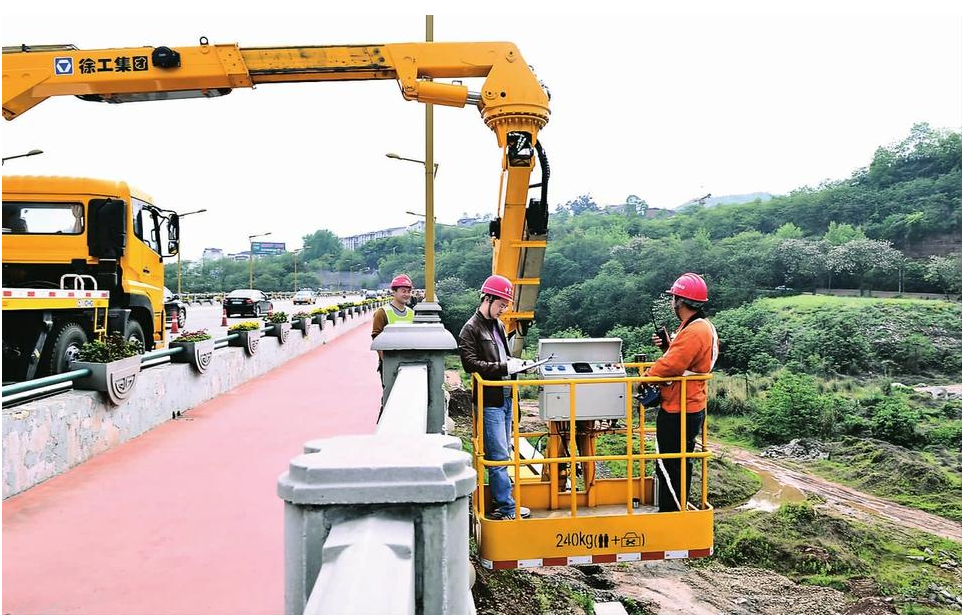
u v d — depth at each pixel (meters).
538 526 4.64
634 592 11.91
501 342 5.29
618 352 5.43
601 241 80.75
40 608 3.53
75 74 9.27
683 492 4.81
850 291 67.38
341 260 140.62
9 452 5.30
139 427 7.62
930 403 32.16
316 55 9.38
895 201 87.12
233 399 10.23
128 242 10.09
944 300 58.22
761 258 69.00
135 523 4.80
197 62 9.32
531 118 9.02
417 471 1.51
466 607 1.66
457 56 9.28
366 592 1.12
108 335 9.33
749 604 11.96
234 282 114.81
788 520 16.14
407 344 5.03
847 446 24.83
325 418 8.73
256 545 4.43
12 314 7.71
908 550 15.02
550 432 5.56
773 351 46.28
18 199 9.70
